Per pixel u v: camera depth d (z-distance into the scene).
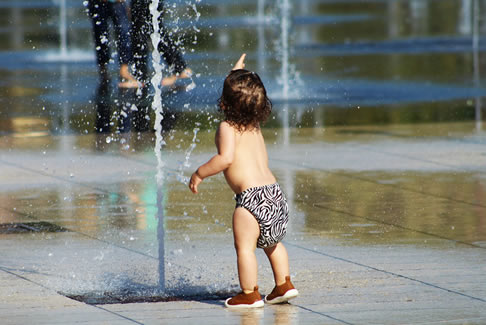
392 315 12.73
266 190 13.22
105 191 21.59
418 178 23.16
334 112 34.84
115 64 44.78
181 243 17.16
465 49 60.22
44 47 60.09
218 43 60.72
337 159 25.64
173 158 25.66
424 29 74.62
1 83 42.62
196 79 42.91
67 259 16.05
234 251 16.64
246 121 13.24
